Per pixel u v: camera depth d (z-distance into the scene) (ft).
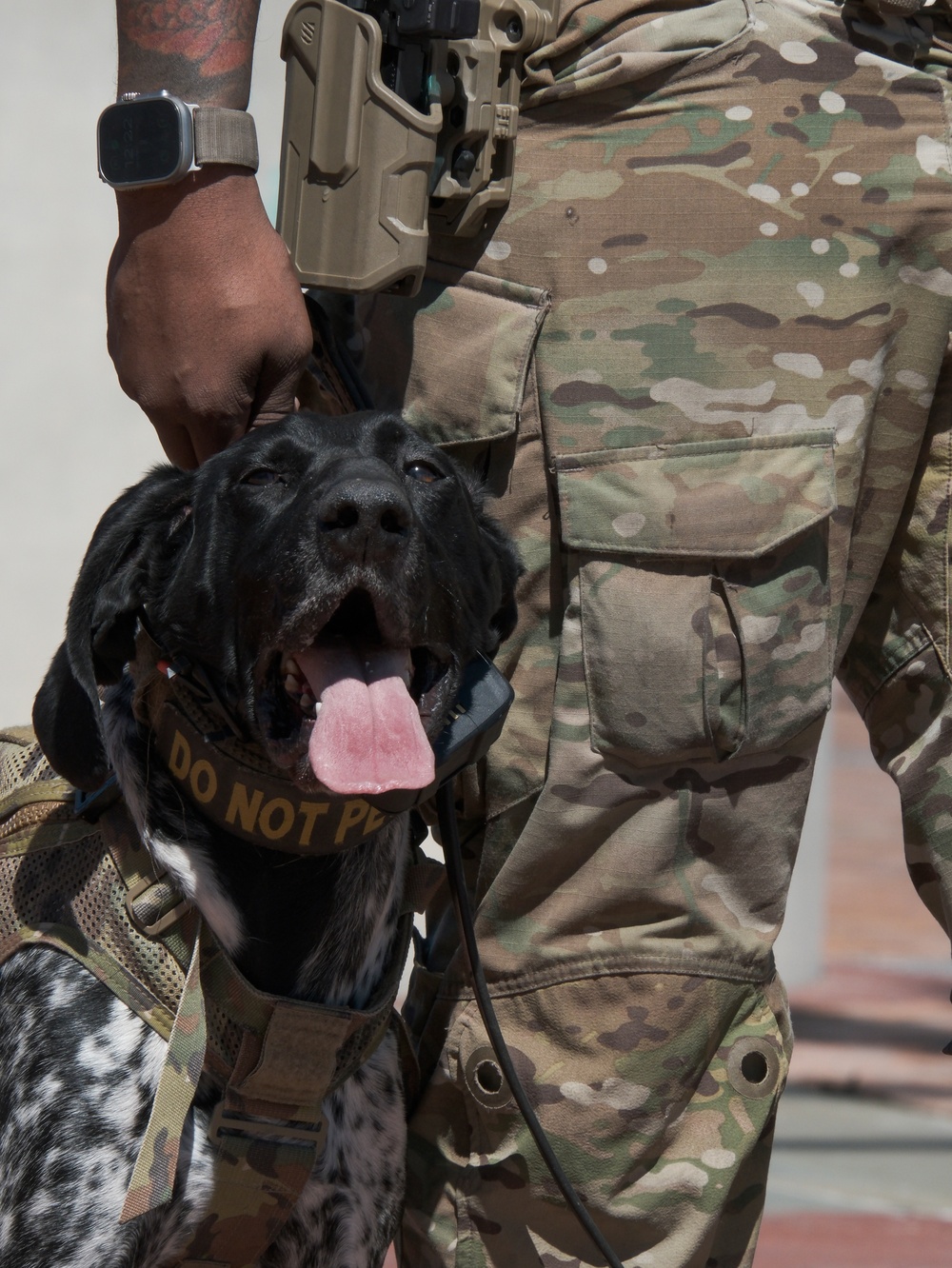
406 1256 14.14
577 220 12.93
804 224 12.87
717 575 12.87
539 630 13.43
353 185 12.96
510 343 13.07
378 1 12.99
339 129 12.93
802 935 37.65
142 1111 12.39
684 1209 13.14
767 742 13.04
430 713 12.37
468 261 13.34
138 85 12.28
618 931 13.07
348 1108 13.21
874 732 14.46
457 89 12.78
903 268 13.07
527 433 13.21
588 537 12.91
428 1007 14.19
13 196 29.09
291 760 11.96
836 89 12.92
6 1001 13.14
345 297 14.56
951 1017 35.17
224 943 12.72
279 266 12.45
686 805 13.01
